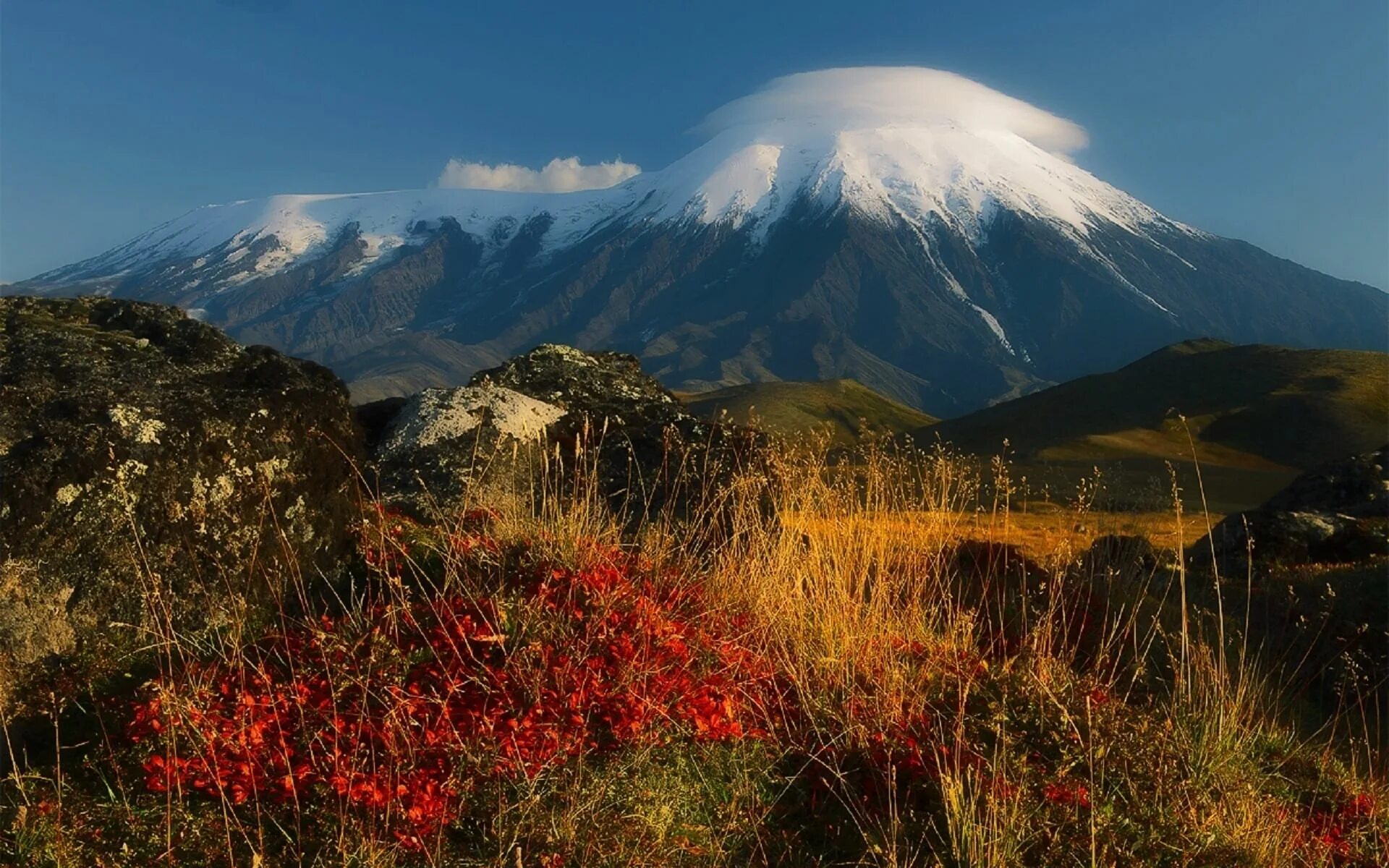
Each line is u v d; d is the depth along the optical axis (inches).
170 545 238.2
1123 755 236.2
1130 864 198.1
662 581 292.5
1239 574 585.3
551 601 252.8
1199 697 276.7
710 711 228.8
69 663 219.9
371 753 195.0
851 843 204.7
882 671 259.1
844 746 233.0
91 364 254.8
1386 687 340.5
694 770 217.6
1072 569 392.2
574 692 219.1
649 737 215.0
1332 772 265.1
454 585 263.7
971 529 368.8
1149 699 277.7
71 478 225.0
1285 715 310.8
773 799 215.2
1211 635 362.9
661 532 338.0
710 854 193.9
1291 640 387.9
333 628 235.6
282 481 266.2
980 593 356.8
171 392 255.1
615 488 424.5
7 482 217.3
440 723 206.2
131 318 290.4
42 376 243.6
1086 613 331.3
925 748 231.9
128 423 238.5
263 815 188.7
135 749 199.5
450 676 216.8
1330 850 221.3
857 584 297.3
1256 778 248.8
